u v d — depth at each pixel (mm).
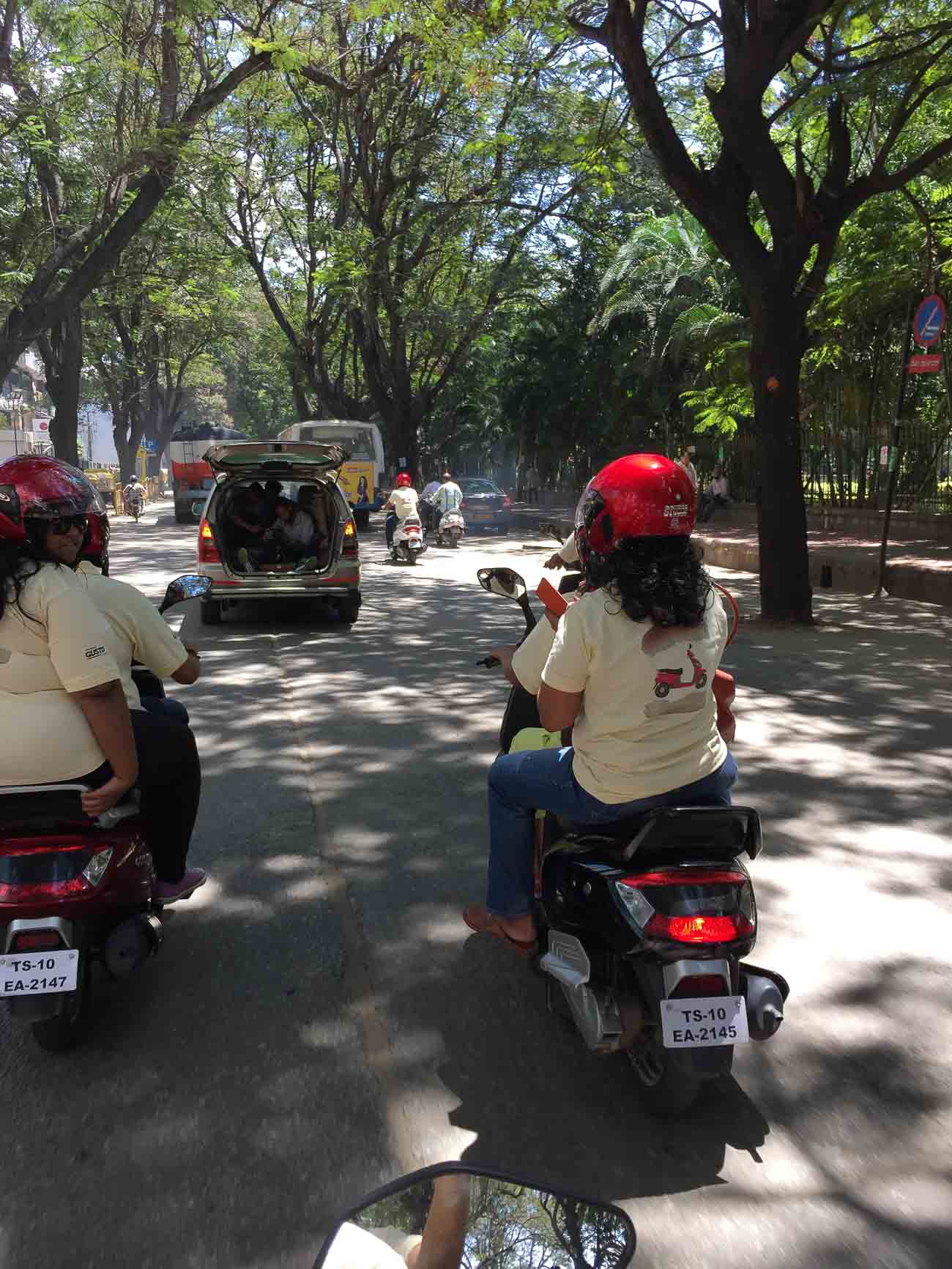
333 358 45281
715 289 27875
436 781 6414
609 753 3096
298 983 4008
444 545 24922
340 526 12344
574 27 12023
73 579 3359
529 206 30828
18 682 3324
